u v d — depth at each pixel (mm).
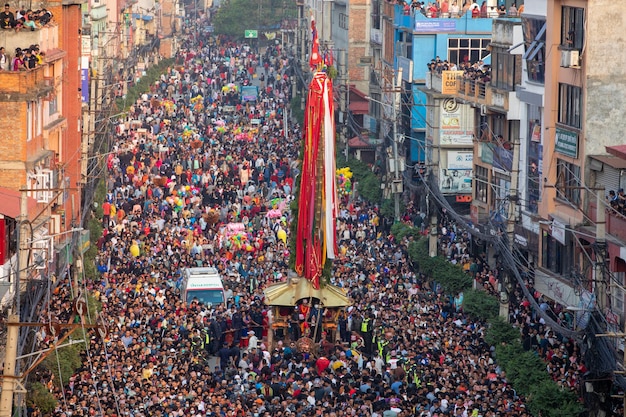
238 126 182125
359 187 142375
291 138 172375
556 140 95000
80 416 71438
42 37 99562
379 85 165000
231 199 135625
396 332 89125
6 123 91438
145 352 83875
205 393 76188
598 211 78500
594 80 90500
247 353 88562
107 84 166750
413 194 132250
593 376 71500
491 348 85312
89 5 167375
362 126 176500
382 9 169375
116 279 103062
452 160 122500
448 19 143125
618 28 90438
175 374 79750
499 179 111500
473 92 117875
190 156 151875
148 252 112812
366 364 84438
